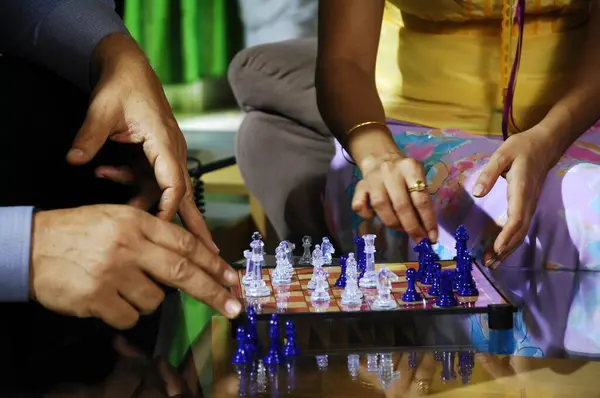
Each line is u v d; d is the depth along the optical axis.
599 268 2.02
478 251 2.16
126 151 1.85
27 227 1.43
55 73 1.99
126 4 5.52
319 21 2.44
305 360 1.47
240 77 3.25
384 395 1.31
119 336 1.59
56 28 1.94
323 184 3.02
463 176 2.19
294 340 1.49
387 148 2.20
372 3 2.38
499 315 1.60
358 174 2.39
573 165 2.11
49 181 1.90
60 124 1.91
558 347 1.52
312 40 3.35
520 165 2.03
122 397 1.33
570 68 2.44
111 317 1.47
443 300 1.67
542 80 2.46
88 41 1.93
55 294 1.44
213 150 3.89
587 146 2.39
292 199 3.07
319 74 2.39
